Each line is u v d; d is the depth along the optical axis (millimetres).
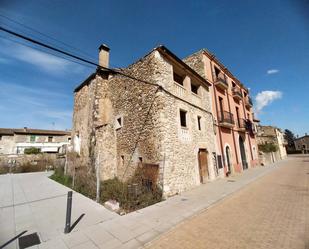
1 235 3965
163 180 6906
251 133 19875
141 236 3807
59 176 11586
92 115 11141
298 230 3865
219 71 15492
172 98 8477
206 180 9930
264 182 10062
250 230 4008
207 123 11484
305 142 53969
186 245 3469
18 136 25859
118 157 9672
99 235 3885
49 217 4969
